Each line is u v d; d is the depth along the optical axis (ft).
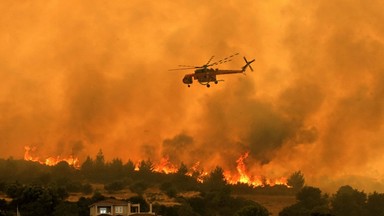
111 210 609.83
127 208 613.11
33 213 632.38
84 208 634.84
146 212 631.97
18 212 607.37
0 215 577.84
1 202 638.94
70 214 622.54
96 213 610.24
